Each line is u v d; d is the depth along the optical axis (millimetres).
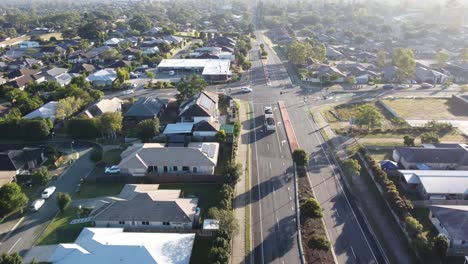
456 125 118312
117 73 167000
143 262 58375
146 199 73500
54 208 79375
